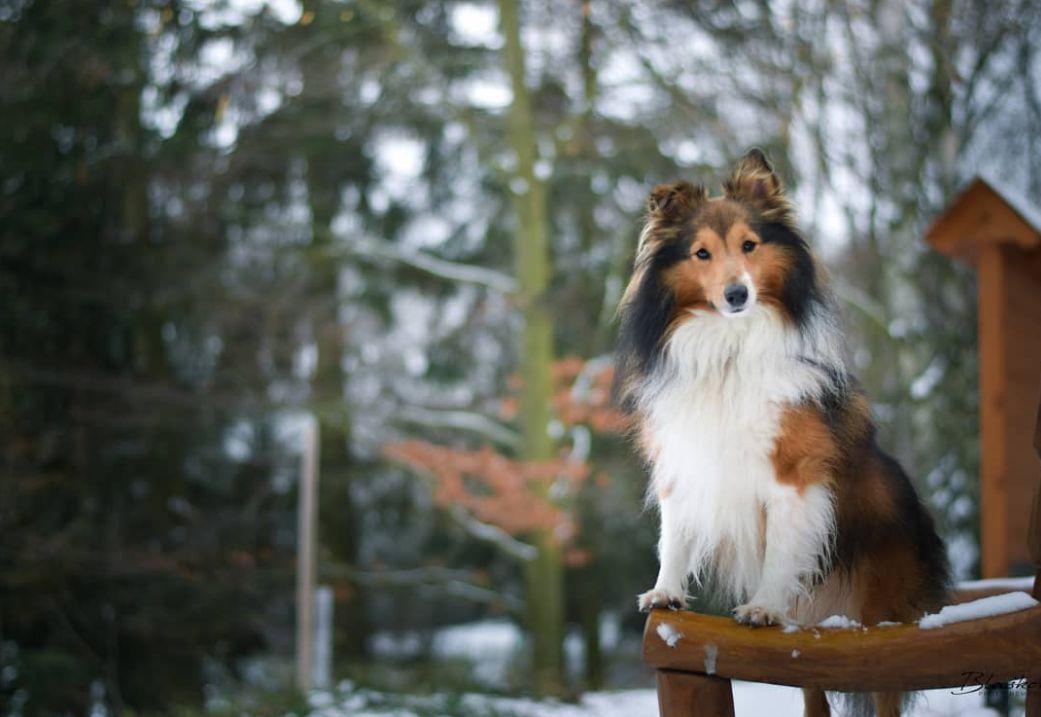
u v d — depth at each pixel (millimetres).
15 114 12266
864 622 3814
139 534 12883
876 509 3799
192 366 14406
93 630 12461
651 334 3740
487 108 13031
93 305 13102
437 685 9727
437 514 16094
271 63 12094
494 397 15641
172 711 10781
